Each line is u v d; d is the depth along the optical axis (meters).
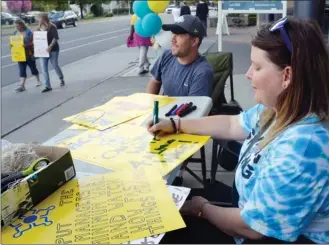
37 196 1.09
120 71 8.55
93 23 29.00
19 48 6.92
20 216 1.04
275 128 1.17
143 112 1.94
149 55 10.07
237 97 5.43
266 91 1.17
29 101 6.21
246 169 1.25
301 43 1.09
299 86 1.10
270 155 1.13
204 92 2.58
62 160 1.18
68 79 8.01
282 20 1.15
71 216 1.03
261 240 1.14
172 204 1.06
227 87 5.91
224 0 5.44
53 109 5.65
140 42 7.79
